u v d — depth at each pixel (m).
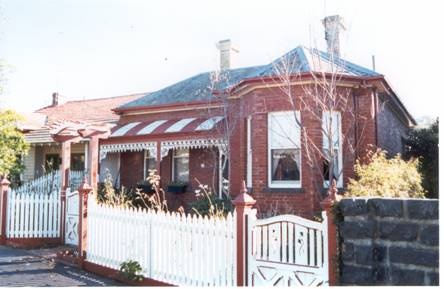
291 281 7.25
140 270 9.73
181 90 24.42
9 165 20.38
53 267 11.56
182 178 21.94
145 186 21.02
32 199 15.09
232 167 17.73
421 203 5.99
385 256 6.25
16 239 14.82
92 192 12.04
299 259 7.20
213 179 19.70
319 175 14.02
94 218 11.45
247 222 7.89
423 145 22.70
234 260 7.95
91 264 11.22
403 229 6.12
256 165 15.26
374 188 10.37
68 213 15.02
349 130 14.84
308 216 13.87
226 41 25.61
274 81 14.79
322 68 14.45
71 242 14.75
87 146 24.30
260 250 7.73
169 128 20.69
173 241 9.14
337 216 6.79
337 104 14.72
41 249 14.10
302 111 14.39
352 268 6.52
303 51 16.31
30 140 25.53
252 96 15.75
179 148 21.38
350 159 14.62
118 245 10.52
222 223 8.24
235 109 18.36
